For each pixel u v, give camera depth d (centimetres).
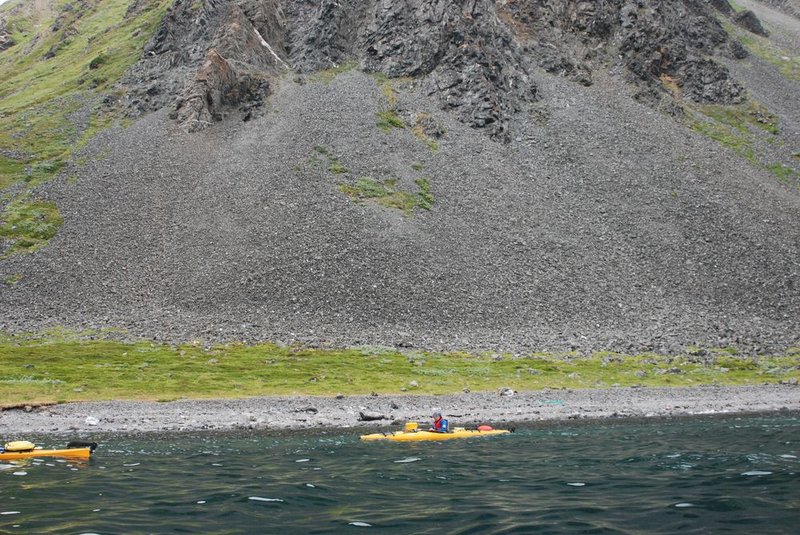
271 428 4512
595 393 5906
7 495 2094
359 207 10044
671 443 3334
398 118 13062
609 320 8431
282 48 15650
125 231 9838
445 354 7338
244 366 6706
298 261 8862
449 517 1736
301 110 13088
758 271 9469
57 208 10556
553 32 16438
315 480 2386
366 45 15375
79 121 13775
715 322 8406
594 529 1581
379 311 8200
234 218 9862
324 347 7425
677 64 16925
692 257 9788
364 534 1557
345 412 5134
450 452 3195
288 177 10806
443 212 10344
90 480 2412
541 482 2284
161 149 11919
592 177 11681
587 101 14275
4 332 7800
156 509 1859
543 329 8144
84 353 7025
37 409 5169
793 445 3155
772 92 17775
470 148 12325
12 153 12669
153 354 7069
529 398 5706
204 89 13000
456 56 14438
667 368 6900
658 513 1738
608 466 2628
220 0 16012
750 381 6419
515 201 10850
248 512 1814
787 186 12700
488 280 8919
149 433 4294
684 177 11825
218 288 8569
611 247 9956
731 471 2412
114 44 18250
